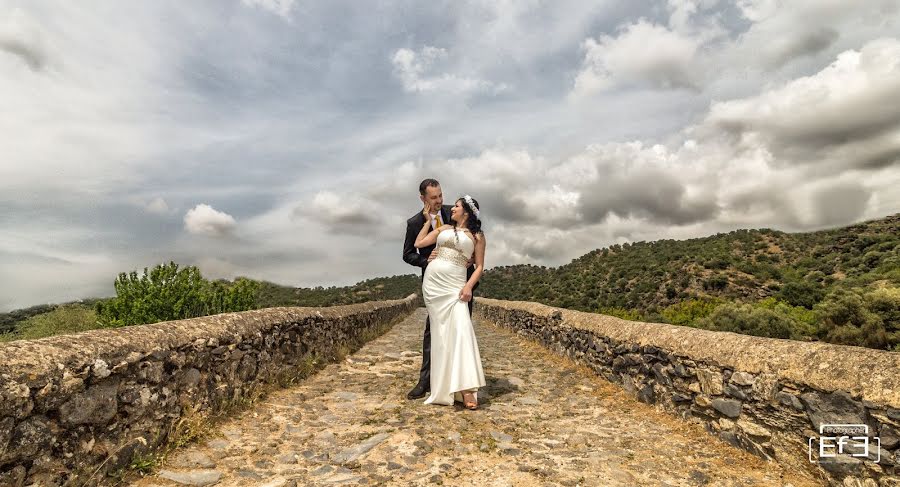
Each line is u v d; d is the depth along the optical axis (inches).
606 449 143.2
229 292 343.0
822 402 111.7
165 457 128.6
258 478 120.2
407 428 163.2
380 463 130.7
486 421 173.9
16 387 88.7
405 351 380.2
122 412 119.4
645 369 199.0
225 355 176.2
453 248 206.5
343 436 154.5
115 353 117.8
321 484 116.3
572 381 249.9
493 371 281.9
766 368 131.0
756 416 134.1
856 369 106.7
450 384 192.7
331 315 331.6
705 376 157.9
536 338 414.9
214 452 137.6
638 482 118.3
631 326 222.7
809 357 120.8
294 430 160.9
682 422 169.3
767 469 125.5
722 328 553.3
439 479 118.6
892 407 95.0
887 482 95.2
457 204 213.2
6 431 86.7
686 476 122.3
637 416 181.9
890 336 456.1
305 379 251.4
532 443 148.6
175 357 143.0
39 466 94.0
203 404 159.3
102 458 111.3
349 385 239.6
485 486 115.2
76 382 103.1
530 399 210.7
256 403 192.1
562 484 116.5
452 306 201.2
